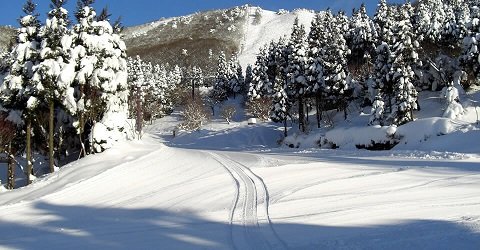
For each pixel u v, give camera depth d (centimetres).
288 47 7031
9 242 1107
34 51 2695
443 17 5834
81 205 1580
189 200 1471
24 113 2794
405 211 1097
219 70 10244
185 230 1075
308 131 5150
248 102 8381
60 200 1683
